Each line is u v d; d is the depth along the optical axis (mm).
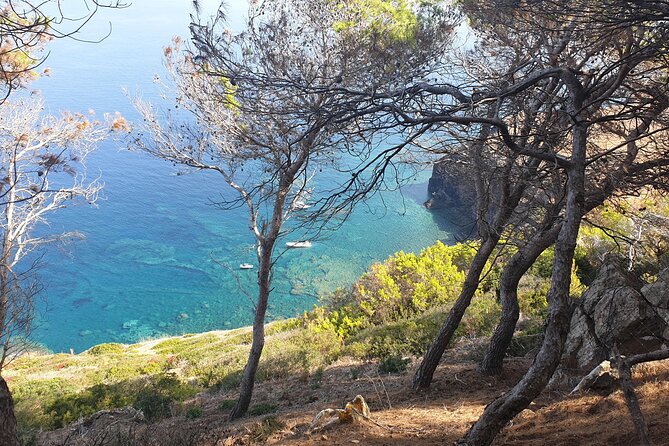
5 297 15078
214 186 65250
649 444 4039
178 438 7992
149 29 188375
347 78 8383
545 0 5852
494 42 8891
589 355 9305
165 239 49531
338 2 8688
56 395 17562
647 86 6828
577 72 5805
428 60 8969
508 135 5125
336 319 21578
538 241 9914
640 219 8812
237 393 14727
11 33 4566
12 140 16234
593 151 7578
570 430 5676
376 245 42031
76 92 98500
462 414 8125
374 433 7113
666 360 8078
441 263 21969
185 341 28609
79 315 37031
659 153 7199
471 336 15281
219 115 9594
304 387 13602
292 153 10555
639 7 5344
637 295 9242
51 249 46531
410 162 9016
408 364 14031
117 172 70000
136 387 16734
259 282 11102
